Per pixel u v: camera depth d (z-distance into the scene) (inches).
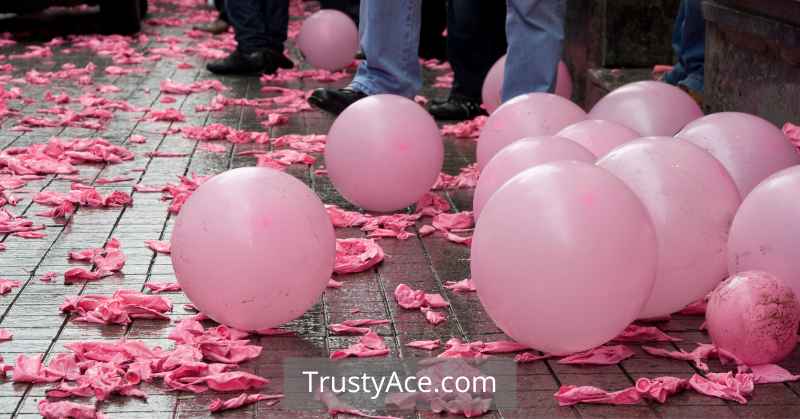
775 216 192.2
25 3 598.5
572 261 171.0
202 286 189.0
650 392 172.7
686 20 362.9
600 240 171.9
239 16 495.8
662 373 185.5
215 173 318.3
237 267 185.8
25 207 278.7
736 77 314.0
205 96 445.7
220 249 186.2
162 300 208.8
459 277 232.4
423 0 531.5
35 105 415.8
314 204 196.4
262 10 500.4
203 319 204.2
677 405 172.7
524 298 175.0
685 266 197.0
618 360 188.7
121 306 205.6
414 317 209.5
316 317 209.0
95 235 257.4
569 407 171.9
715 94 330.6
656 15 420.2
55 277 228.7
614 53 423.5
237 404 170.1
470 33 396.2
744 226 196.5
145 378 177.8
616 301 174.4
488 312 185.5
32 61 526.3
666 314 205.5
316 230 192.7
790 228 190.2
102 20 622.5
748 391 175.0
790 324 183.0
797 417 169.0
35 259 239.8
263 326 195.0
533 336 179.6
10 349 191.9
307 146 347.9
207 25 645.3
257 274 186.2
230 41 597.0
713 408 171.8
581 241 171.3
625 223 175.0
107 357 185.2
